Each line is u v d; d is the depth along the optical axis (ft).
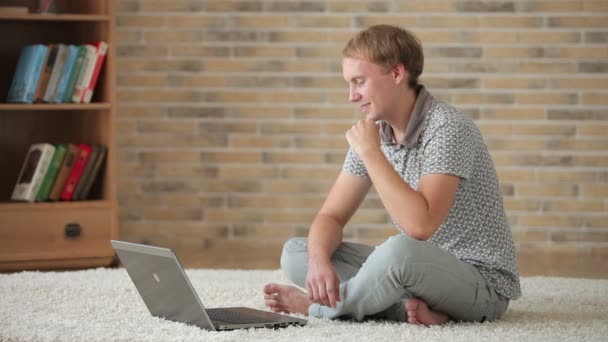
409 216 10.05
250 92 20.18
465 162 10.42
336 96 20.16
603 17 19.90
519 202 20.18
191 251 19.72
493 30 19.95
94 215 17.74
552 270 17.76
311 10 20.04
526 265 18.40
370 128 10.53
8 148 19.16
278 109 20.20
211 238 20.40
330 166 20.25
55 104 17.56
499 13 19.94
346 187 11.43
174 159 20.29
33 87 17.69
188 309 10.30
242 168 20.30
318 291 10.53
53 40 19.16
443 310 10.64
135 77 20.11
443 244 10.84
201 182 20.34
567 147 20.07
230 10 20.06
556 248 20.21
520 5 19.92
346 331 10.13
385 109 10.61
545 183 20.15
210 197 20.34
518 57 19.99
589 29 19.90
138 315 11.28
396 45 10.52
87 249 17.66
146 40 20.06
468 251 10.78
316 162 20.25
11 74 19.03
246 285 14.44
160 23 20.04
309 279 10.63
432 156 10.40
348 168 11.44
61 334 10.05
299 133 20.21
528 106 20.04
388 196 10.15
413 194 10.12
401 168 10.91
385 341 9.61
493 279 10.76
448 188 10.28
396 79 10.59
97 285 14.03
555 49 19.95
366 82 10.55
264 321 10.53
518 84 20.02
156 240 20.36
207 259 18.65
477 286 10.52
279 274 15.94
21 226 17.35
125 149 20.24
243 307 11.46
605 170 20.10
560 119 20.04
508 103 20.04
